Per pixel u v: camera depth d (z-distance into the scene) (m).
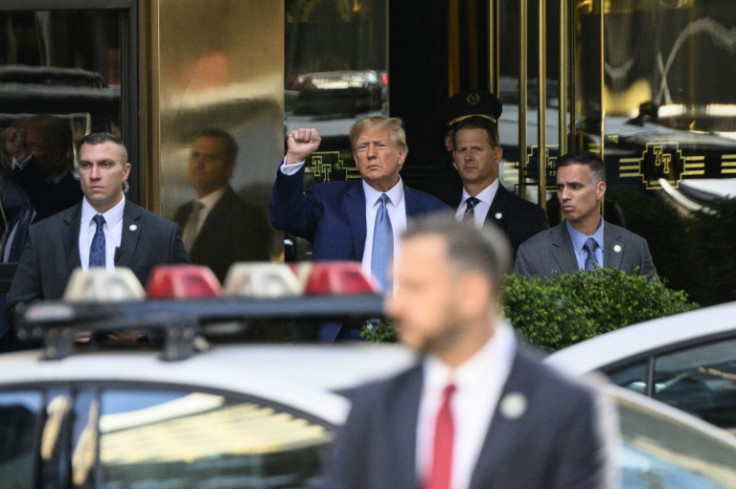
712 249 37.38
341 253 25.58
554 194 34.28
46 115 28.55
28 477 12.19
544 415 9.77
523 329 21.38
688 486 13.28
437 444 9.89
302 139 25.31
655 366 16.03
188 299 12.16
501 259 10.05
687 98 37.22
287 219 25.61
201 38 28.19
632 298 22.36
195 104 28.19
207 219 28.34
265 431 12.06
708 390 15.95
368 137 25.59
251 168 28.56
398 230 25.77
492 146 28.77
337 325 23.30
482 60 36.06
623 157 36.81
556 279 23.20
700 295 37.34
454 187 30.19
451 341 9.89
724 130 37.44
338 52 31.47
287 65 31.22
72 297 12.20
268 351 13.36
